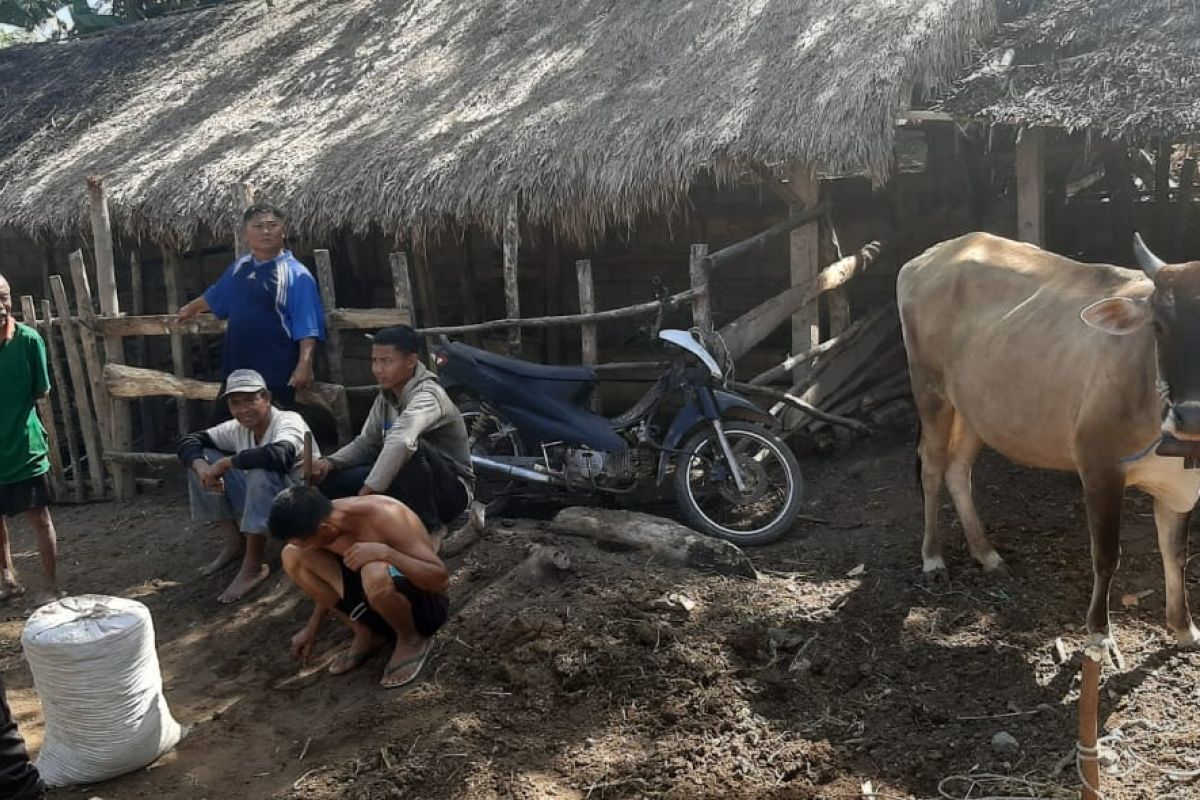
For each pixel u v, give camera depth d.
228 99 9.07
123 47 10.73
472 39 8.76
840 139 6.11
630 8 8.24
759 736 3.99
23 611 5.89
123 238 8.78
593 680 4.34
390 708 4.34
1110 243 8.97
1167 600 4.36
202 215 7.50
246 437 5.69
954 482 5.16
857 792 3.67
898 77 6.20
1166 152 8.36
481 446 6.11
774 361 8.20
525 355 9.39
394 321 6.79
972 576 5.03
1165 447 3.54
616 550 5.41
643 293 9.36
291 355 6.22
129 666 4.06
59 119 9.68
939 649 4.44
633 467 5.88
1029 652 4.38
